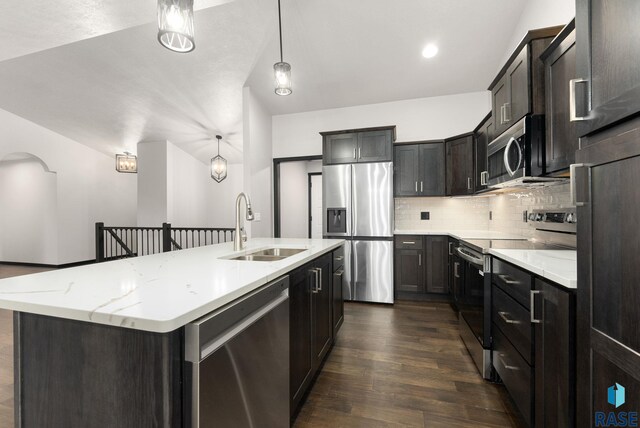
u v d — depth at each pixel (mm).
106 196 6535
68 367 849
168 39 1523
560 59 1573
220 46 3033
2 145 4832
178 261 1534
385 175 3602
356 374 1996
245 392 1041
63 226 5762
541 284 1266
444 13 2615
